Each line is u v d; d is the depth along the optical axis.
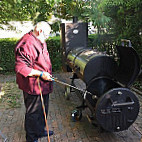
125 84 2.89
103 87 3.08
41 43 2.63
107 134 3.16
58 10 6.91
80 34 4.79
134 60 2.72
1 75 7.59
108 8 6.10
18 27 8.27
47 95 2.79
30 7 6.55
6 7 6.95
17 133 3.22
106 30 6.49
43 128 2.85
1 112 4.07
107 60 3.06
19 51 2.42
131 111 2.74
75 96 4.99
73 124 3.51
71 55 4.18
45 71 2.60
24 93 2.66
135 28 5.82
